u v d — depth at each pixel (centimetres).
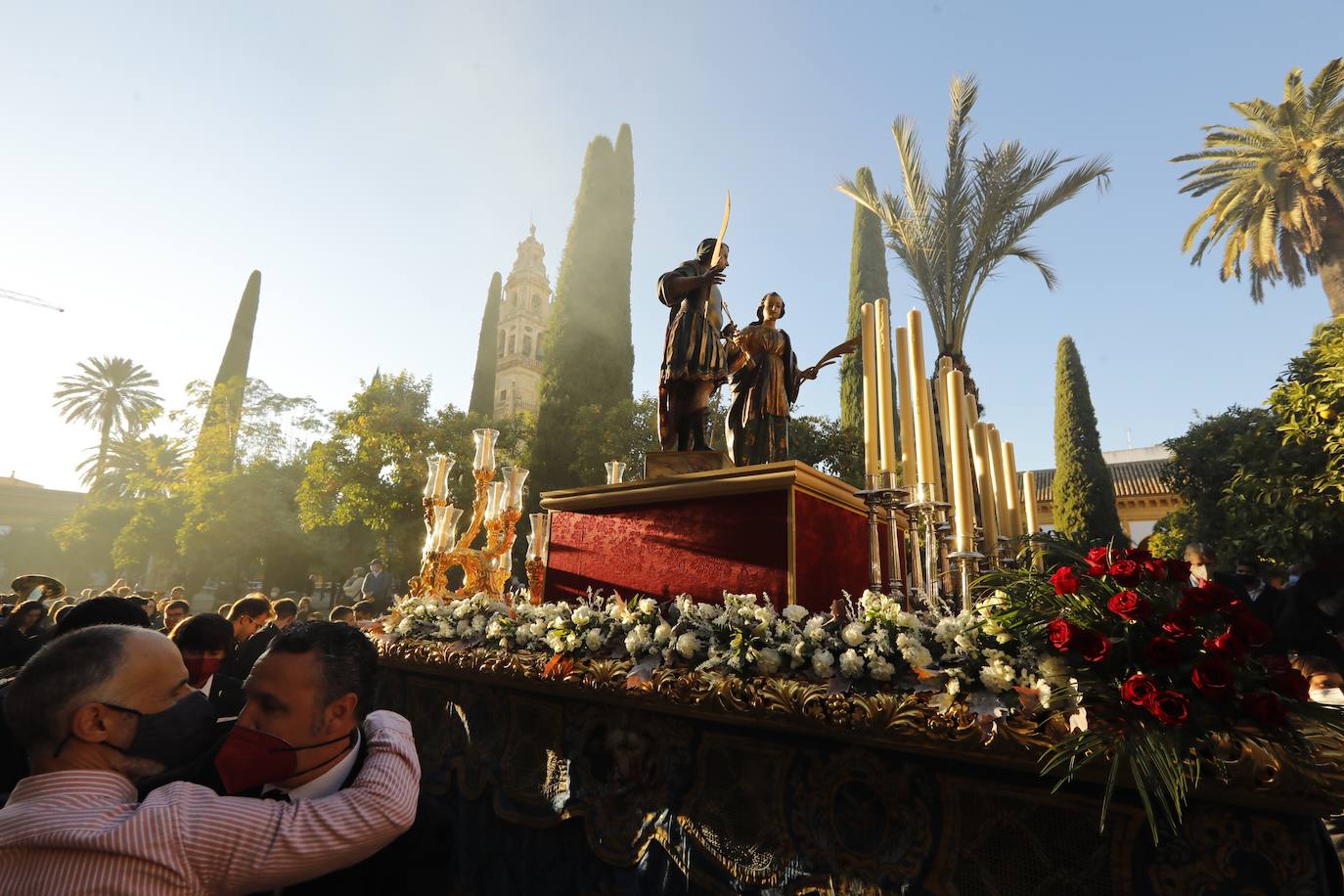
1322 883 125
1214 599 143
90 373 5559
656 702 217
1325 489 927
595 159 2464
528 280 6838
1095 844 149
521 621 276
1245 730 128
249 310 4447
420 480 1944
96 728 114
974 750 154
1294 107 1892
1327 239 1869
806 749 193
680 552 274
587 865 237
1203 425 1545
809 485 255
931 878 164
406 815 127
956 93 1114
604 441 1881
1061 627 147
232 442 3253
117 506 4200
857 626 178
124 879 99
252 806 114
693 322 333
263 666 135
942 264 1140
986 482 287
